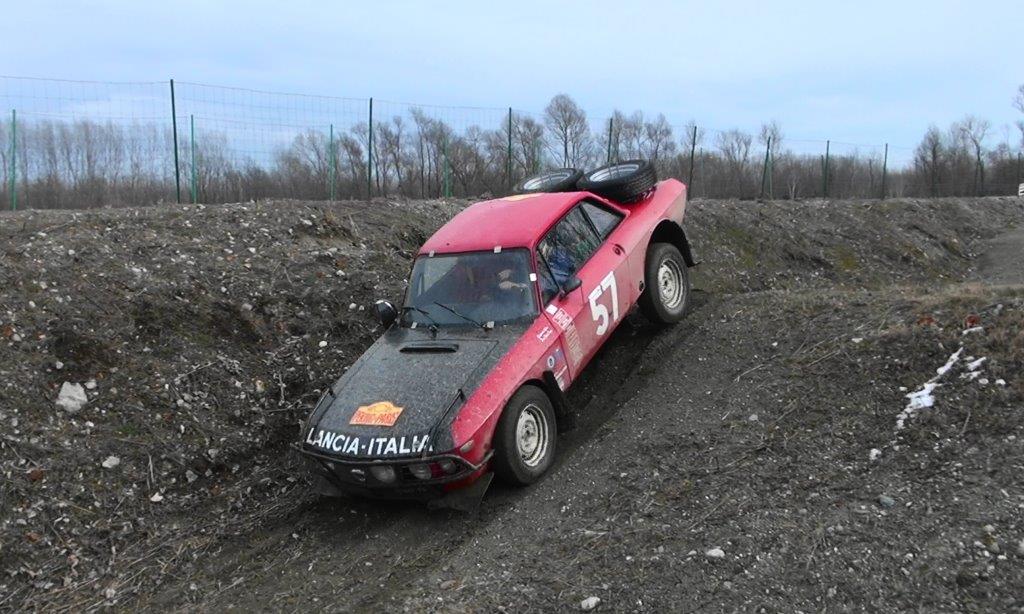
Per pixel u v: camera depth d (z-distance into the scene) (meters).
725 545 4.43
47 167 15.82
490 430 5.36
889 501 4.58
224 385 7.04
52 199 15.86
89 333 6.83
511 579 4.50
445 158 18.88
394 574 4.86
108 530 5.59
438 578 4.68
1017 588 3.79
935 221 20.20
